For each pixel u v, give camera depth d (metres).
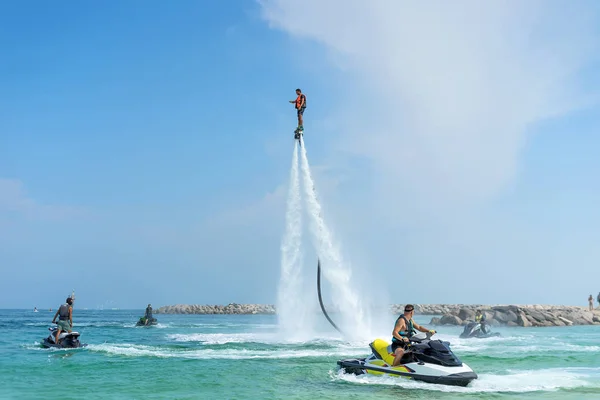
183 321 67.75
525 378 13.95
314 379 13.78
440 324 53.06
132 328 43.84
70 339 22.86
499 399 11.07
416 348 13.35
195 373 15.00
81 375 14.66
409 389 12.12
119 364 17.06
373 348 13.98
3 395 11.60
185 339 28.91
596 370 15.87
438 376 12.60
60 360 18.14
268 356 19.38
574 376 14.42
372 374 13.66
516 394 11.67
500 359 18.89
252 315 111.81
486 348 23.62
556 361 18.34
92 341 27.56
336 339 27.83
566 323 52.44
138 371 15.45
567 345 25.48
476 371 15.66
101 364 17.06
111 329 41.84
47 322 57.41
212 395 11.62
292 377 14.17
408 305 13.70
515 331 41.41
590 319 56.00
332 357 19.11
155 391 12.17
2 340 27.89
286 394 11.67
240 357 19.05
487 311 53.72
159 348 22.69
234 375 14.61
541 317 52.72
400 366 13.30
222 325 51.56
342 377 13.92
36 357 19.06
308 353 20.61
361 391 11.93
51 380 13.78
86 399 11.14
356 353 20.62
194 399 11.14
